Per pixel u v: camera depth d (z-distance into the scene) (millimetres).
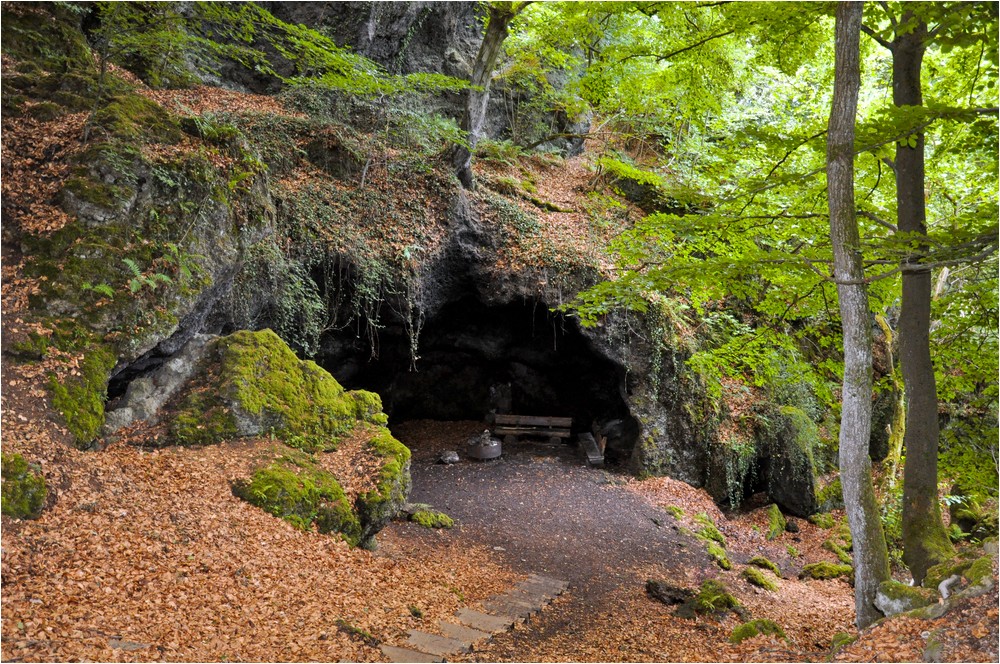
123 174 9258
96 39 12828
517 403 17641
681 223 10242
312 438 9805
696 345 15859
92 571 6148
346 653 6223
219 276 10078
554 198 17578
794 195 11453
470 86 14602
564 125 20234
